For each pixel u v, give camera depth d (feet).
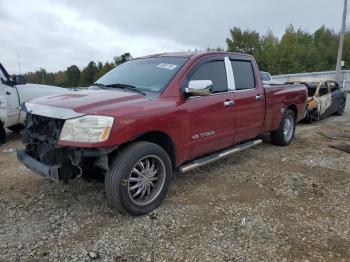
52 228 11.51
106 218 12.18
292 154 20.79
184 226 11.67
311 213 12.69
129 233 11.19
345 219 12.24
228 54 17.17
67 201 13.53
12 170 17.56
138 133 11.73
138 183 12.27
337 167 18.20
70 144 10.99
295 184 15.57
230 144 16.93
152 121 12.16
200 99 14.51
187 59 14.92
